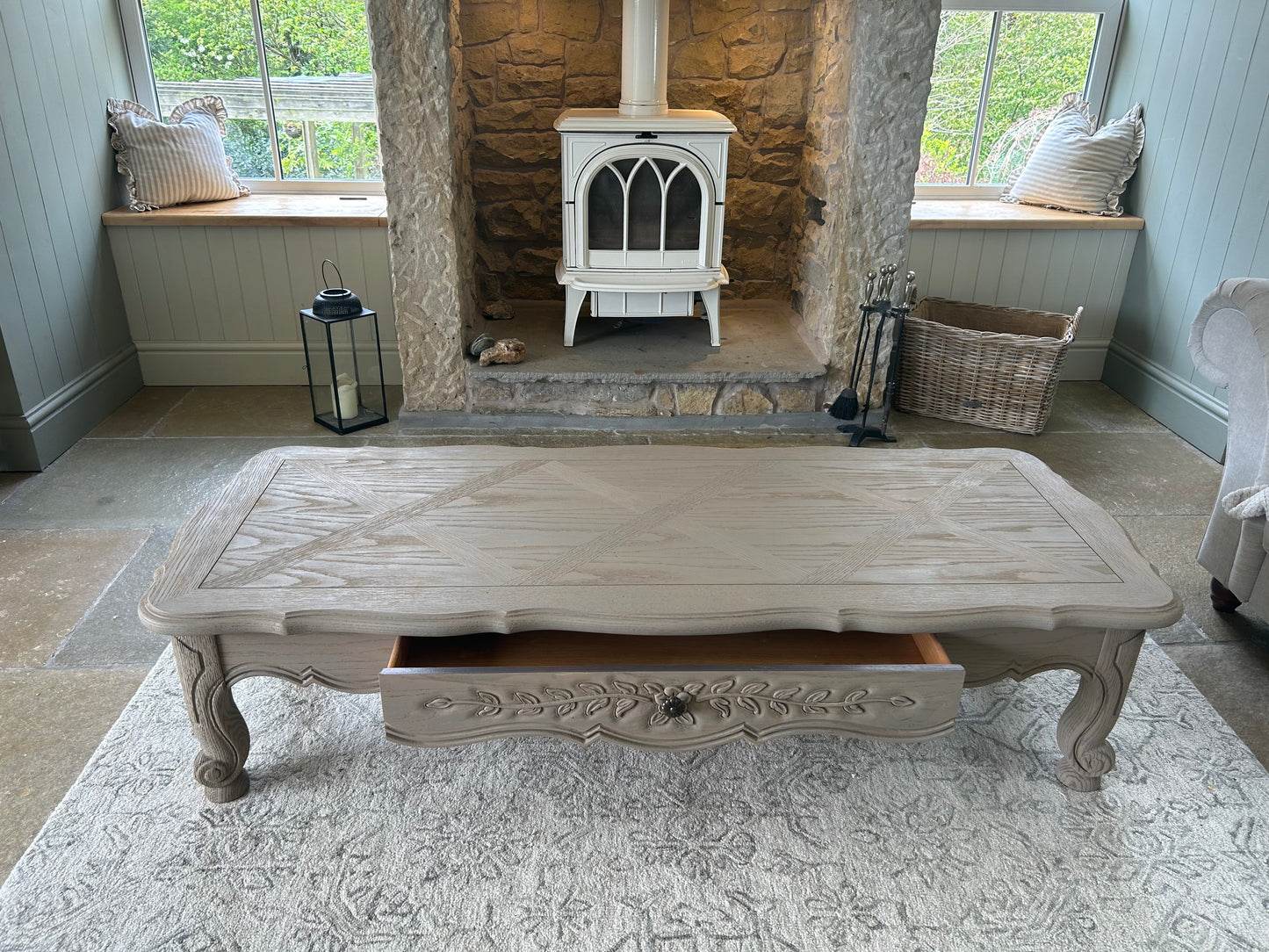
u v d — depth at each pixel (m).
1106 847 1.53
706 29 3.30
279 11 3.41
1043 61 3.60
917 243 3.45
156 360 3.42
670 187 2.95
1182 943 1.36
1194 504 2.69
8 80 2.64
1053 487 1.83
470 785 1.64
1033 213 3.51
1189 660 2.02
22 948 1.32
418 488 1.79
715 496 1.78
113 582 2.23
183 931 1.35
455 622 1.38
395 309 3.11
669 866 1.48
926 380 3.22
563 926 1.37
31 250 2.74
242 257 3.29
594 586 1.46
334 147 3.65
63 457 2.87
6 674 1.91
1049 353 2.98
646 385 3.10
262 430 3.09
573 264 3.08
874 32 2.69
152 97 3.47
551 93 3.36
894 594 1.45
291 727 1.77
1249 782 1.68
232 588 1.44
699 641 1.61
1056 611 1.42
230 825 1.54
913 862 1.49
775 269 3.73
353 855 1.49
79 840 1.51
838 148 3.01
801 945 1.35
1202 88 3.07
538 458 1.94
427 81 2.69
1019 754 1.74
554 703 1.43
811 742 1.76
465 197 3.21
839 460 1.95
